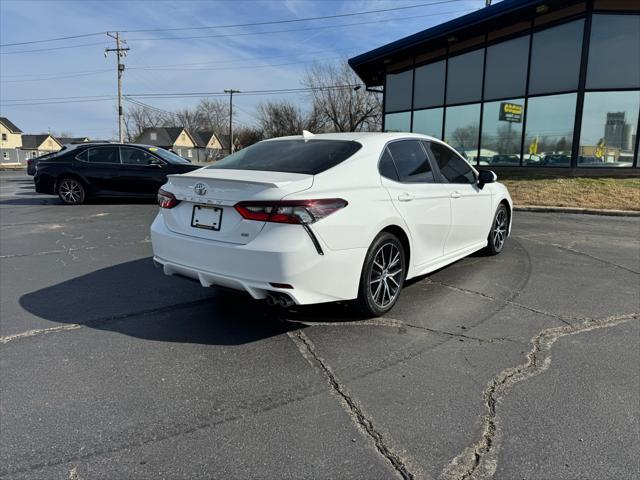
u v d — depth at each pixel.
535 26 13.64
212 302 4.29
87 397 2.69
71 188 10.84
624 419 2.48
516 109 14.45
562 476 2.07
